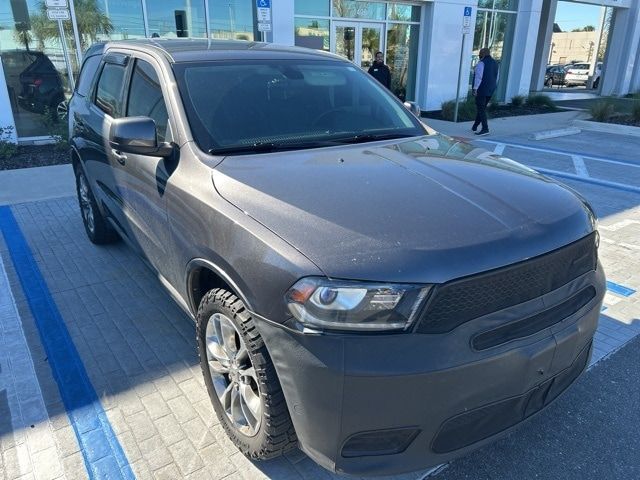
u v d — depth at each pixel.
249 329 2.12
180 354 3.35
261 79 3.31
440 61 15.82
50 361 3.27
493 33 17.95
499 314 1.95
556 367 2.13
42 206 6.52
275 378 2.07
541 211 2.23
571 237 2.17
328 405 1.87
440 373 1.82
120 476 2.39
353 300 1.81
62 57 10.47
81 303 4.01
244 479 2.38
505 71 19.02
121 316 3.82
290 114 3.18
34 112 10.49
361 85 3.71
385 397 1.83
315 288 1.85
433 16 15.12
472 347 1.87
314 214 2.08
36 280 4.41
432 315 1.84
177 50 3.44
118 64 3.91
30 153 9.65
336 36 14.12
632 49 23.45
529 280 2.02
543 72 26.20
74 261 4.80
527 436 2.68
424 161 2.68
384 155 2.78
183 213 2.62
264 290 2.00
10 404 2.88
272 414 2.11
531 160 9.32
